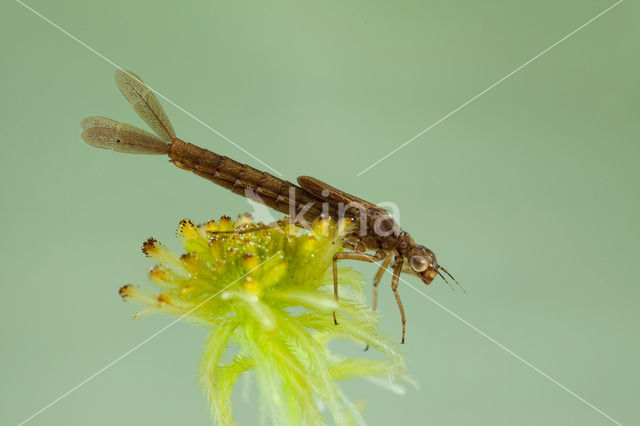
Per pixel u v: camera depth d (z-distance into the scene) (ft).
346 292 0.47
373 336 0.45
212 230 0.46
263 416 0.45
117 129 0.48
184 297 0.45
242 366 0.45
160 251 0.46
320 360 0.45
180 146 0.49
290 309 0.46
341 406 0.44
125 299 0.45
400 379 0.45
